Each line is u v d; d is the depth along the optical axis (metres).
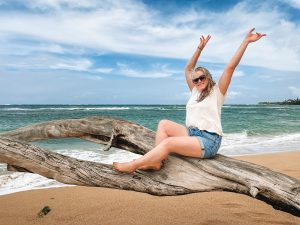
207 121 3.25
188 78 3.97
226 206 4.30
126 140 3.72
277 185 2.81
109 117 3.93
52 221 3.70
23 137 4.11
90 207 4.24
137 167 2.97
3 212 4.10
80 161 3.14
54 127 4.03
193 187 2.96
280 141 14.17
